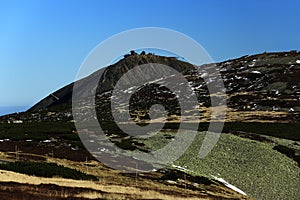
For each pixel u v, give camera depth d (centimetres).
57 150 8394
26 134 10700
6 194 3203
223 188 6372
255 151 8112
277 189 6712
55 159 7344
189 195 4978
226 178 6975
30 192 3406
